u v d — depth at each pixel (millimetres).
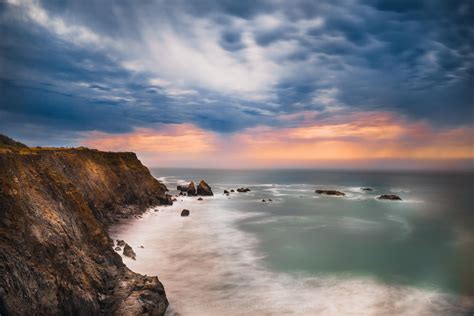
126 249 31562
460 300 24125
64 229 21562
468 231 48906
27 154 26578
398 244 40844
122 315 18391
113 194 56844
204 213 60344
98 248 24359
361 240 42625
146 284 21031
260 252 35625
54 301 16812
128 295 19828
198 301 22844
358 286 26531
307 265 31734
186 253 34062
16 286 15602
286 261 32781
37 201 21797
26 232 18578
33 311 15695
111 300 19406
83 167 53250
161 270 28734
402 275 29500
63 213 23531
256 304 22625
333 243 40688
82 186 46812
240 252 35281
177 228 46000
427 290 26000
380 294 25000
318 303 23094
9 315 14680
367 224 53312
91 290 19203
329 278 28250
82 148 63062
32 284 16391
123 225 46125
